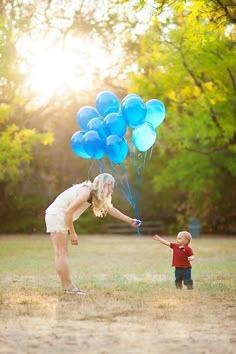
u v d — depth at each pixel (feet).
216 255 68.85
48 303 32.89
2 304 32.60
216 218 131.34
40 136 92.12
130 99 39.45
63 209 36.73
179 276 39.06
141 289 38.42
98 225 136.98
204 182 123.54
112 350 22.17
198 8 48.85
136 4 48.29
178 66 88.22
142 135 40.70
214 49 84.69
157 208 137.80
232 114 95.04
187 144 101.35
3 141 89.92
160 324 27.09
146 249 80.48
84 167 135.03
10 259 63.16
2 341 23.58
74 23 118.52
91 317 28.73
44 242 96.53
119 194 135.85
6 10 106.32
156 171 134.31
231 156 120.88
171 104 97.09
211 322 27.61
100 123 39.83
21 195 128.98
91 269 52.39
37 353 21.68
